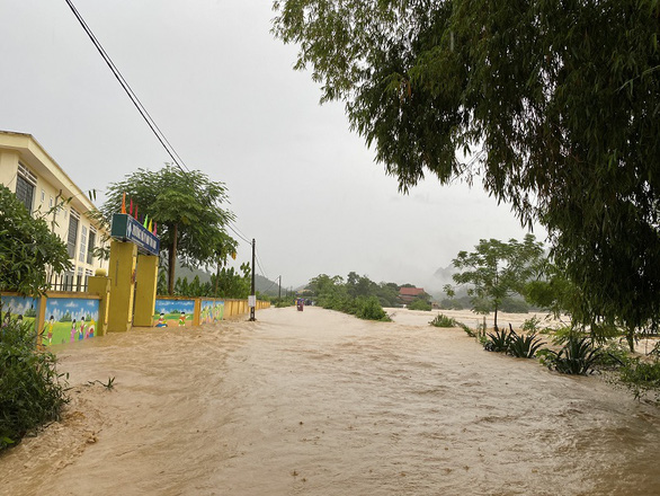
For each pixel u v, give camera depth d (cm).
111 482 321
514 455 395
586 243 480
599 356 907
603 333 615
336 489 312
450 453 394
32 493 303
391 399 596
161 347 1012
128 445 399
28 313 843
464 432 459
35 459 357
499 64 389
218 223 2117
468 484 328
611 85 330
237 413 500
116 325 1306
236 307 2902
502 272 1883
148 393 588
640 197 421
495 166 456
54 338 945
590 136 347
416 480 331
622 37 322
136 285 1506
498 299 1870
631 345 694
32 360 428
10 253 730
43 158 1850
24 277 744
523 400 621
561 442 437
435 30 528
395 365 895
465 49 434
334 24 624
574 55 339
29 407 407
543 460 385
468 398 621
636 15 317
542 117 418
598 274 499
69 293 1003
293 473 339
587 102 341
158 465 353
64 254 802
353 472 343
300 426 457
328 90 691
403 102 542
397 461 369
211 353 950
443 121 547
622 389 725
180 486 314
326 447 398
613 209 377
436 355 1087
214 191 2112
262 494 303
